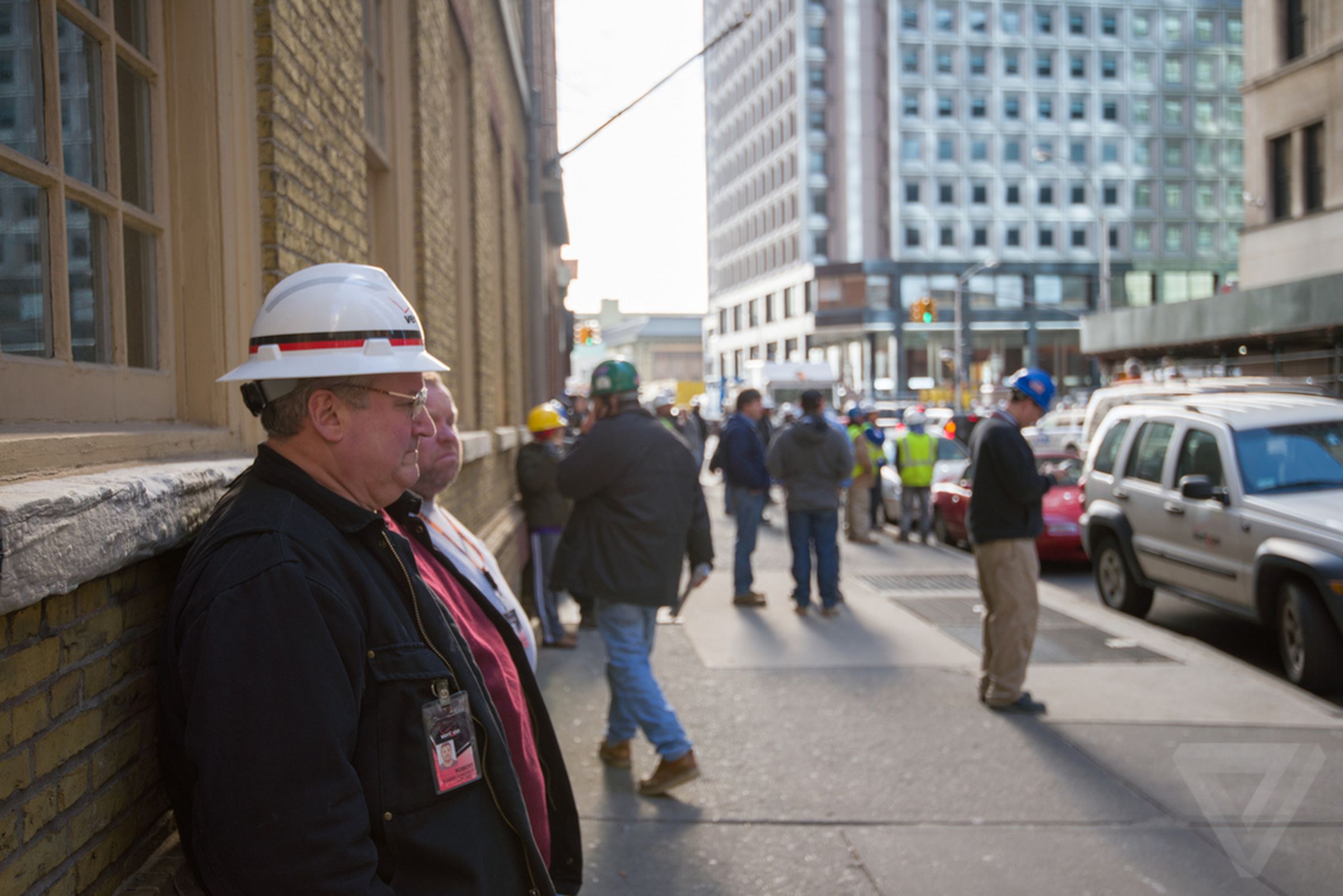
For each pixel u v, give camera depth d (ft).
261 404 6.10
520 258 47.55
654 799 15.58
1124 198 244.22
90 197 7.48
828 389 138.10
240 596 5.16
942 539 49.39
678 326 430.61
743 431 31.76
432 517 10.50
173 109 9.18
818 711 19.97
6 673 5.14
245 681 5.00
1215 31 245.04
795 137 257.34
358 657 5.40
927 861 13.33
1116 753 17.22
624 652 16.03
